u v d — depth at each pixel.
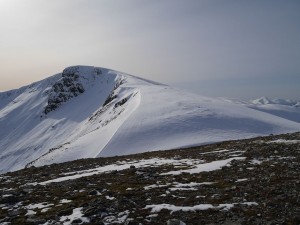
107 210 19.14
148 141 70.44
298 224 15.34
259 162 30.19
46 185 30.78
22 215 20.73
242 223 16.12
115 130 80.56
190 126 75.75
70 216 19.08
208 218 17.14
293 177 22.86
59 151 89.25
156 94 119.88
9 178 41.50
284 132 74.56
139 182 27.06
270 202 18.22
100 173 35.44
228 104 109.19
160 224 16.78
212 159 36.56
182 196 21.36
